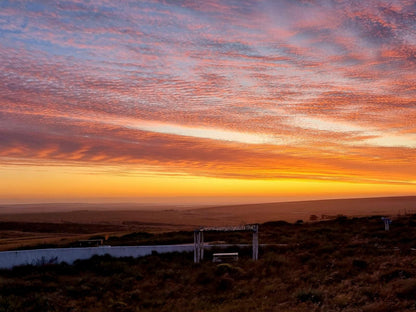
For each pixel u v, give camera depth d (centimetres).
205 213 19050
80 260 2962
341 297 1803
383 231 3669
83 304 2145
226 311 1842
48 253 2916
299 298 1908
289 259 2888
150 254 3198
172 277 2642
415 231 3462
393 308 1562
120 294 2333
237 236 4109
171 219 14962
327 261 2664
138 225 11425
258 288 2236
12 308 2006
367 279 2094
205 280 2491
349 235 3703
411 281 1850
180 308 2014
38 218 15562
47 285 2397
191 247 3303
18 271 2683
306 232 4159
